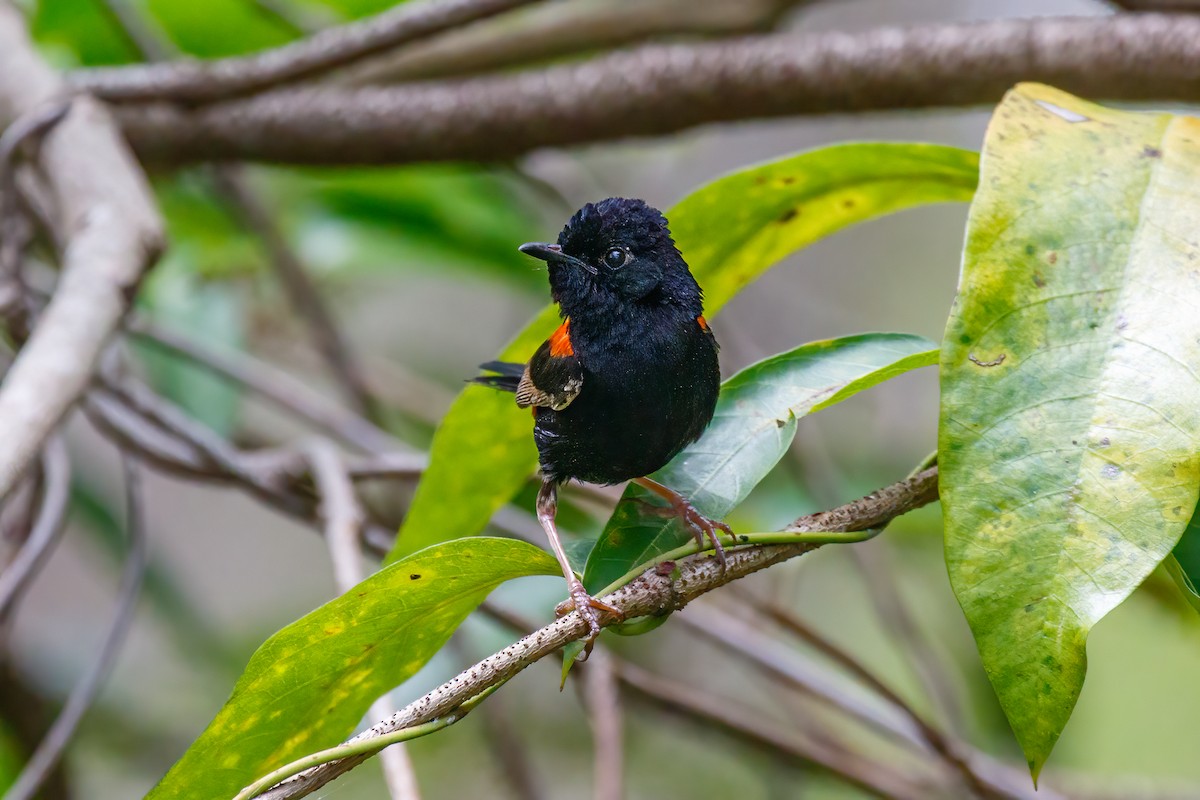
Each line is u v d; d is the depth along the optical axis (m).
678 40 13.26
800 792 13.46
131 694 15.06
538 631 4.96
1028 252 4.68
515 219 14.02
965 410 4.52
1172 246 4.66
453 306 18.73
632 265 7.09
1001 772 10.76
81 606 18.75
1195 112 9.42
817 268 18.64
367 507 12.34
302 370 16.41
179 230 14.66
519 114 11.07
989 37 9.34
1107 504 4.34
